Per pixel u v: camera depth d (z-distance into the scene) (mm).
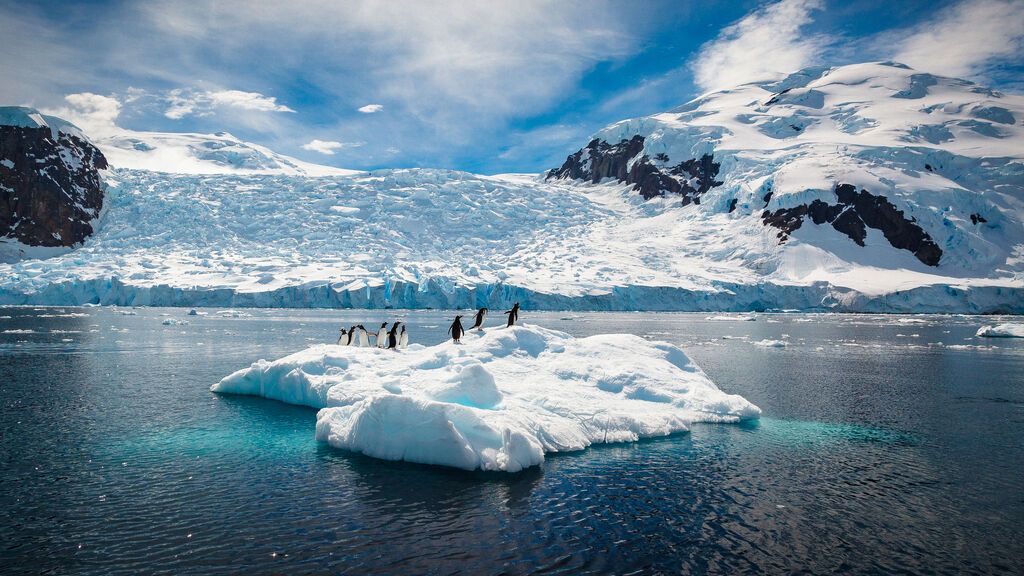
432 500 8648
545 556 6762
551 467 10484
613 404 13906
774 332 50062
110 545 6930
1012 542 7391
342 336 22906
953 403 17703
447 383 12680
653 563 6629
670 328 52250
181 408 15555
